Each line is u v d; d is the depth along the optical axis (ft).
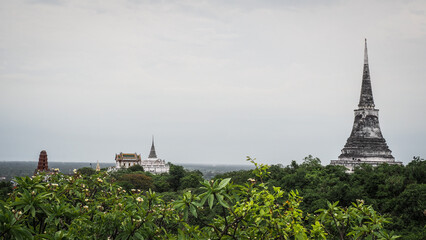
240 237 68.80
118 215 75.51
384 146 485.56
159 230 74.49
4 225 57.52
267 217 73.36
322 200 257.34
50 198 73.72
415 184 263.90
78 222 74.18
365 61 506.07
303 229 70.03
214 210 172.35
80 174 95.81
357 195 262.47
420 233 203.92
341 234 71.92
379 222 70.85
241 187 75.36
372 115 494.18
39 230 74.38
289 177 322.96
